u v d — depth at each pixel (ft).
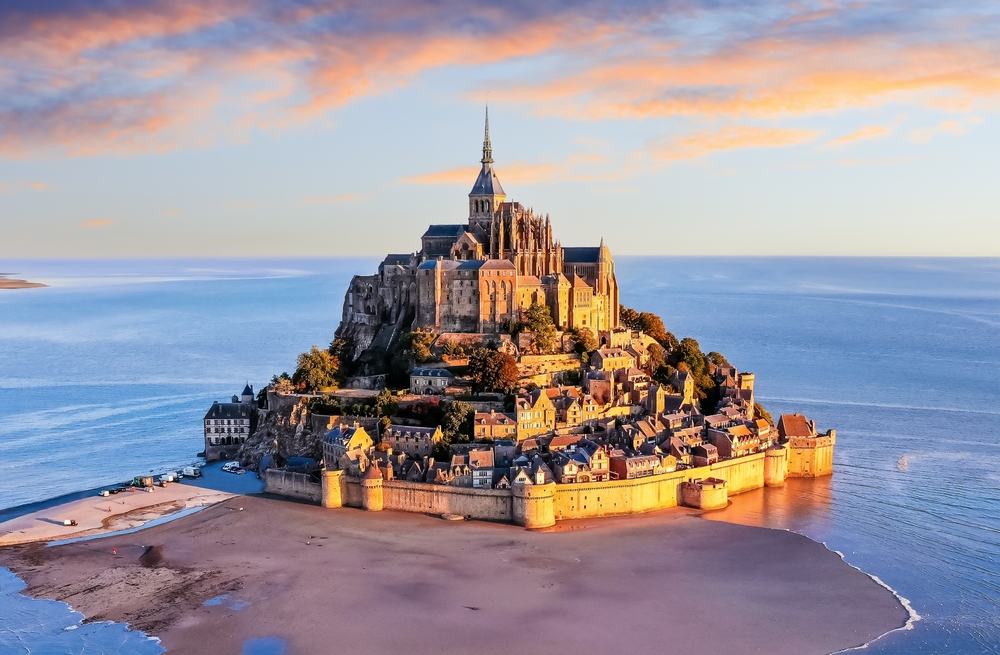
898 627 578.66
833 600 616.39
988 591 626.64
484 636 572.51
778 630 577.02
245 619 597.11
